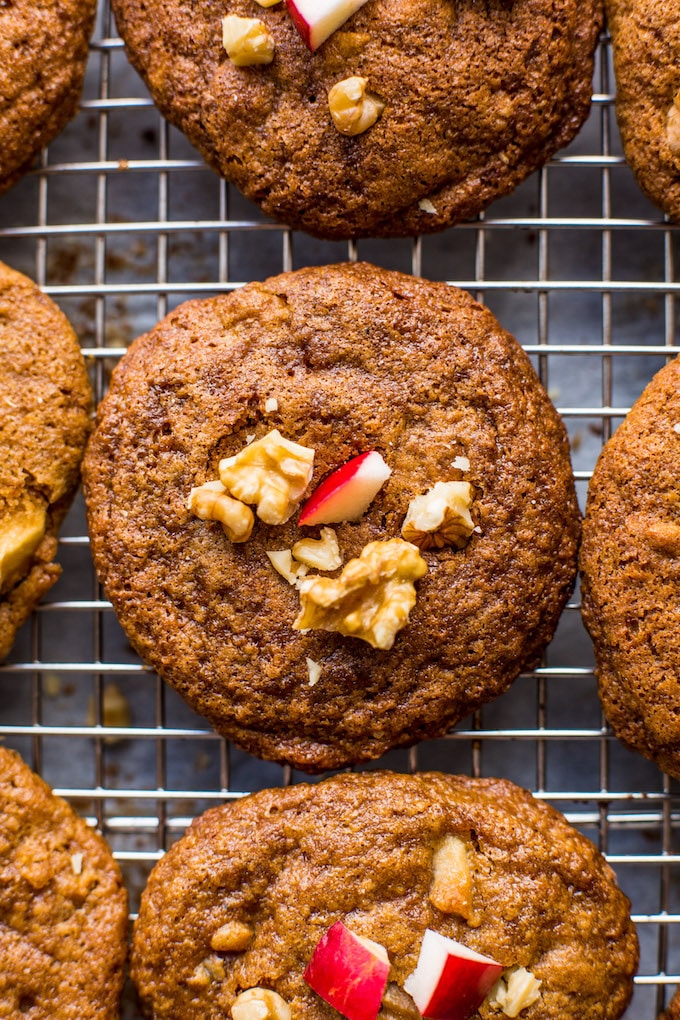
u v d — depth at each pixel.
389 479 0.34
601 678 0.34
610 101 0.35
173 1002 0.33
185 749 0.38
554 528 0.34
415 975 0.33
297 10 0.33
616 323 0.38
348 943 0.33
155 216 0.38
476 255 0.36
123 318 0.38
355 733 0.34
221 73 0.34
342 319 0.34
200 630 0.34
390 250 0.38
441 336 0.34
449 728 0.35
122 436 0.34
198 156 0.38
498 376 0.34
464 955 0.33
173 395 0.34
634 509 0.34
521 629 0.34
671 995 0.36
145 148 0.38
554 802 0.37
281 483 0.33
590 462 0.38
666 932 0.36
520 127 0.34
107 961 0.34
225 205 0.36
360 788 0.34
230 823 0.34
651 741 0.34
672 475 0.33
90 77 0.38
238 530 0.33
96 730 0.36
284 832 0.34
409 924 0.33
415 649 0.34
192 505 0.34
